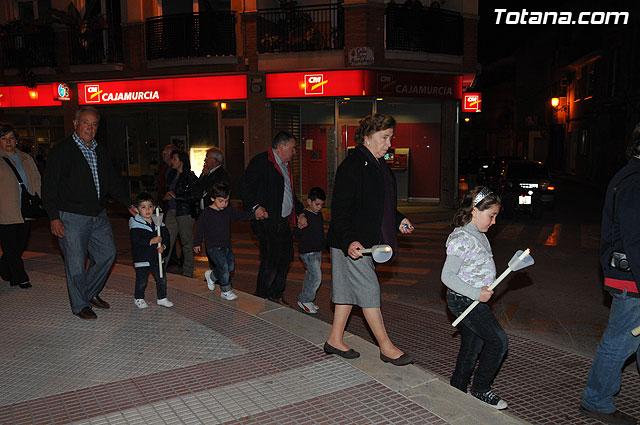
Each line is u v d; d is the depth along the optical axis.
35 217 6.78
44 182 5.21
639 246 3.63
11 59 20.41
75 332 5.13
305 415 3.46
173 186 8.27
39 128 21.53
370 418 3.42
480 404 3.60
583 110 33.97
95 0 19.17
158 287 5.93
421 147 19.14
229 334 5.03
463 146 64.69
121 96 19.11
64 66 19.66
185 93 18.28
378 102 18.89
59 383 4.00
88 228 5.52
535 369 5.08
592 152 31.55
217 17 17.61
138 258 5.84
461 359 4.27
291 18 17.33
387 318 6.70
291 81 17.25
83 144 5.43
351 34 16.50
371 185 3.98
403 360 4.17
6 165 6.61
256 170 6.25
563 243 12.12
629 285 3.78
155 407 3.59
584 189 26.64
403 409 3.53
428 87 17.56
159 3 18.70
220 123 18.58
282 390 3.83
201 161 19.47
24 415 3.51
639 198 3.63
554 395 4.52
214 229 6.21
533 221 15.62
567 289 8.12
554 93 42.16
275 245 6.43
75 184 5.34
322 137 18.97
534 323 6.54
